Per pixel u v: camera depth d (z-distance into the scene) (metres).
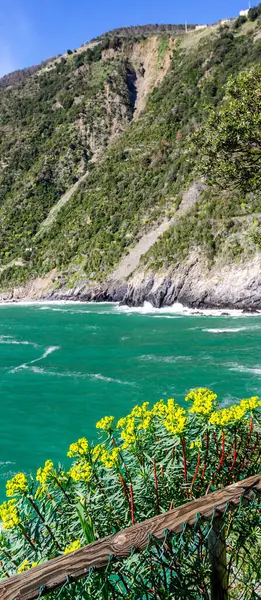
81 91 154.75
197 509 2.56
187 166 84.62
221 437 3.93
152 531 2.41
